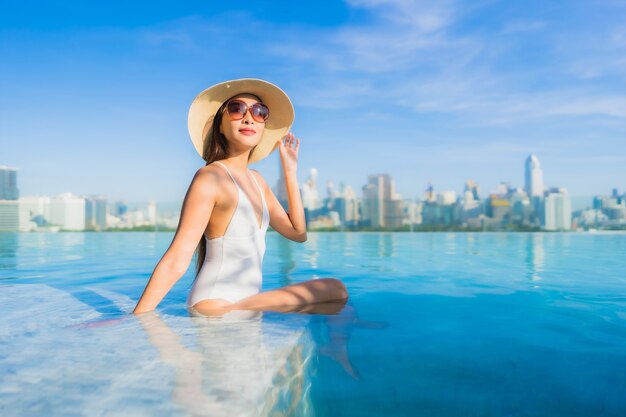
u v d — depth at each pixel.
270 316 1.95
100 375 1.17
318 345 1.56
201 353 1.35
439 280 3.21
